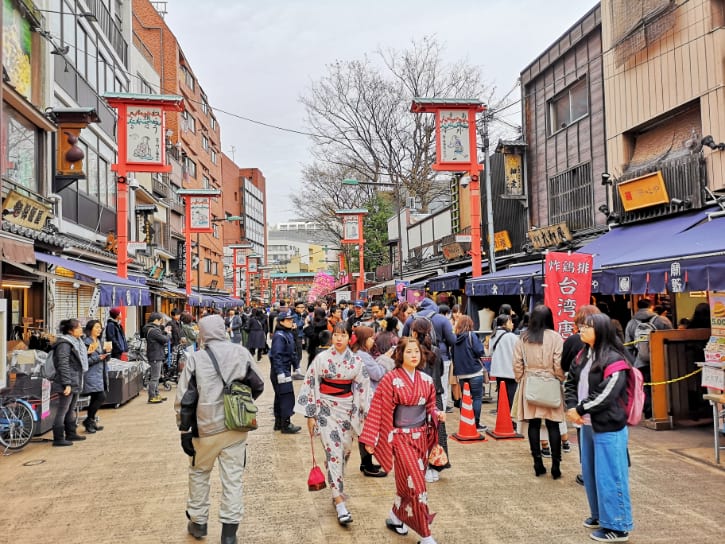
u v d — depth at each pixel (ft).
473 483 19.17
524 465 21.21
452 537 14.89
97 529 15.88
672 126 37.83
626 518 14.30
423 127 96.68
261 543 14.82
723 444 23.26
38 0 45.16
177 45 131.85
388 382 14.78
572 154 48.83
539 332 19.86
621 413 14.46
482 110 45.88
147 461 22.94
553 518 16.07
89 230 55.88
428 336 21.75
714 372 21.97
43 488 19.62
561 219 50.26
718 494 17.57
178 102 45.44
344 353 17.22
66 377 25.61
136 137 45.39
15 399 25.44
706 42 33.58
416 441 14.57
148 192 85.71
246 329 62.69
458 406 32.48
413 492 14.06
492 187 61.31
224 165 220.84
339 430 16.85
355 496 18.43
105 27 65.21
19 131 41.06
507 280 39.22
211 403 14.56
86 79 56.34
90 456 23.93
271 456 23.47
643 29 38.29
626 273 26.99
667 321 28.94
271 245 396.16
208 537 15.26
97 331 29.30
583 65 47.16
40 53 44.75
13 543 14.99
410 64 94.07
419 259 92.68
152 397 38.01
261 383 15.52
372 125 96.84
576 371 16.12
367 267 141.28
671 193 35.81
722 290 21.72
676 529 15.05
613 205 41.27
